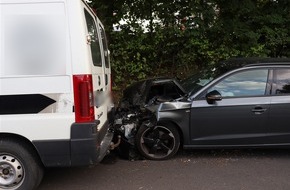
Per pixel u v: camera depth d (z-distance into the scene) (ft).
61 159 13.89
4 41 13.57
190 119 19.11
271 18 35.14
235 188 15.76
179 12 34.12
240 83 19.44
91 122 13.78
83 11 14.29
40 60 13.61
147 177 17.17
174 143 19.48
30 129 13.67
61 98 13.66
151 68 35.88
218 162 19.29
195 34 33.76
